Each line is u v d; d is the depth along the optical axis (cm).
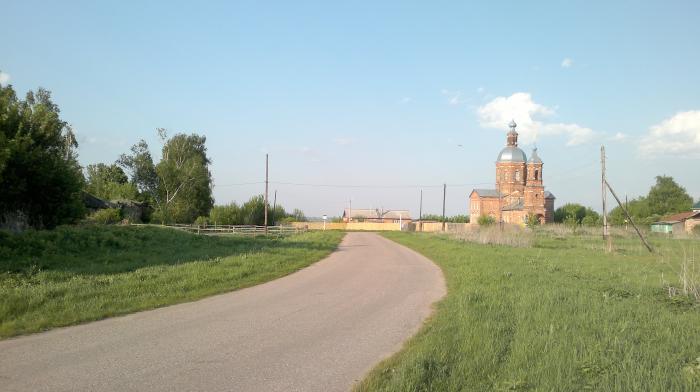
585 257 2588
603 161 3991
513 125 9325
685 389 529
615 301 1089
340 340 800
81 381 586
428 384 548
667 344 723
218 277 1482
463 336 761
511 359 634
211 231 4681
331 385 579
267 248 2627
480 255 2445
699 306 1050
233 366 652
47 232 1945
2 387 562
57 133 2538
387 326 906
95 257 1806
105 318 966
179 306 1106
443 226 7725
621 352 671
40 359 677
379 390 542
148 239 2488
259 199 7338
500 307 1012
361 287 1430
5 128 2247
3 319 897
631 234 5344
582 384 545
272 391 557
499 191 9212
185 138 6800
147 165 6644
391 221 11756
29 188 2252
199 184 6575
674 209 10500
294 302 1167
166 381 588
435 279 1628
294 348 748
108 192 6181
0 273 1330
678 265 2103
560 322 851
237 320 955
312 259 2330
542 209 8675
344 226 9488
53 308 992
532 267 1870
